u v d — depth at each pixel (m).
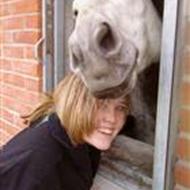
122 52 0.93
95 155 1.25
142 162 1.46
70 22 1.89
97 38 0.89
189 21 1.07
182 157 1.16
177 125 1.11
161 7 1.17
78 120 1.08
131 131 1.49
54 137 1.10
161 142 1.11
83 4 0.95
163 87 1.08
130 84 0.96
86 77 0.91
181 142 1.14
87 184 1.21
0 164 1.08
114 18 0.95
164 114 1.09
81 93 1.08
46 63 2.01
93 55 0.89
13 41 2.39
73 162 1.13
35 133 1.12
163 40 1.06
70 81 1.11
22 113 2.34
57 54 1.94
